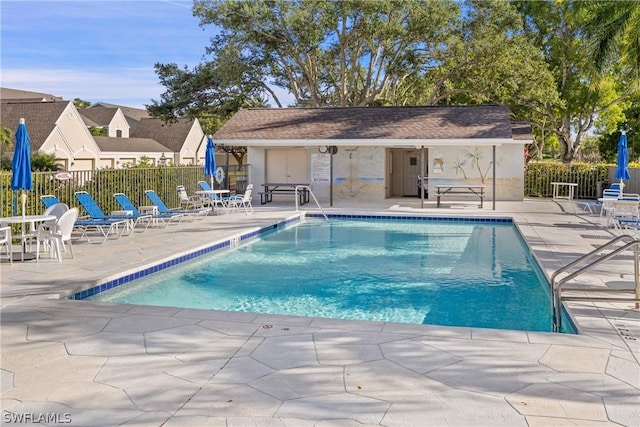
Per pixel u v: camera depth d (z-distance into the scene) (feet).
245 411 12.28
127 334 17.84
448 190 74.74
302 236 48.93
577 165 83.20
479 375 14.24
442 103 125.80
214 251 39.78
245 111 84.79
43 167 91.56
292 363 15.16
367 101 110.01
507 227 53.88
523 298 27.27
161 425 11.68
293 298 27.58
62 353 16.14
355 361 15.28
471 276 32.42
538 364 14.99
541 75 97.40
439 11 92.99
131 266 30.17
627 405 12.50
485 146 75.92
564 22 103.19
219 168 74.33
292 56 104.01
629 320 19.21
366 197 78.38
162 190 58.54
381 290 29.19
